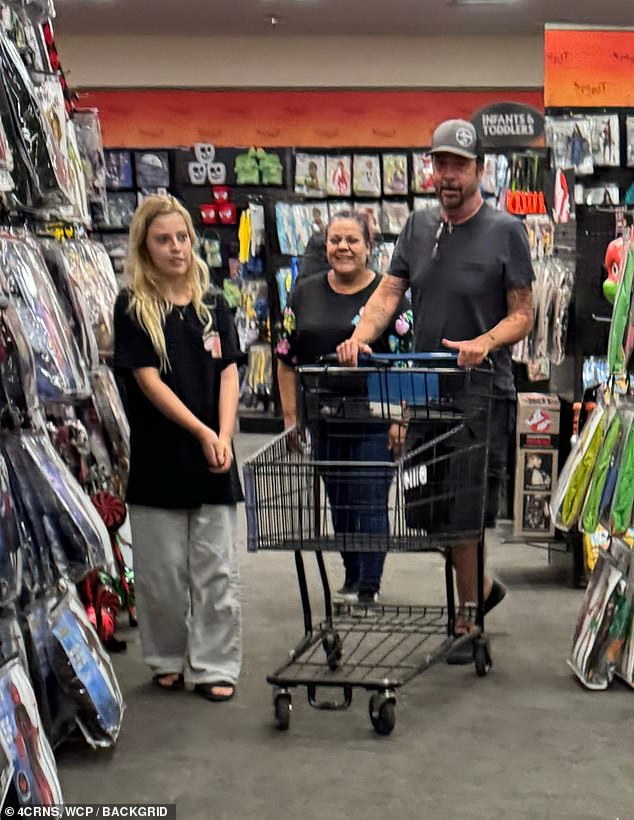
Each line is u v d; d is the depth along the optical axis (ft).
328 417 12.13
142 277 11.62
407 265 13.66
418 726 10.98
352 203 33.01
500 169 23.93
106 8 39.17
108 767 9.99
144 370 11.48
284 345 14.94
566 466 12.91
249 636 14.08
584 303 16.96
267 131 45.68
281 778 9.76
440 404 11.84
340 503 11.66
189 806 9.21
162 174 34.53
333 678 10.91
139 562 11.92
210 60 44.73
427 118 45.57
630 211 16.84
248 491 10.84
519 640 13.85
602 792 9.46
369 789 9.53
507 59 44.80
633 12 40.11
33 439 9.07
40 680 9.82
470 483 11.84
